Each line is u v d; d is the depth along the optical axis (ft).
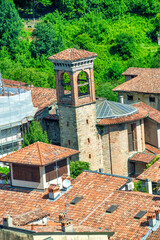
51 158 527.81
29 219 413.18
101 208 477.77
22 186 536.01
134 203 472.85
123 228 442.91
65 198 502.79
